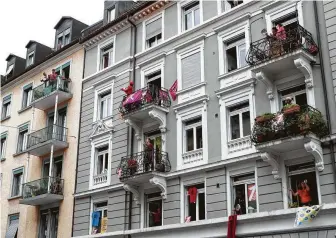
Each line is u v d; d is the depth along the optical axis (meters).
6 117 33.94
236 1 21.11
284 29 17.80
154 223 20.97
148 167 20.56
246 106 19.05
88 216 23.92
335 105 16.09
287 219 15.86
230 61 20.39
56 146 26.75
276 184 16.88
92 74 27.08
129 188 21.44
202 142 20.03
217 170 18.89
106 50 27.25
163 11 24.12
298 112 15.88
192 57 21.72
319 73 16.88
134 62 24.66
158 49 23.62
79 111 27.06
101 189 23.47
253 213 16.67
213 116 19.83
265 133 16.44
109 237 22.11
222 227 17.73
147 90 21.62
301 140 15.70
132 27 25.61
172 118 21.47
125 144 23.23
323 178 15.70
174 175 20.25
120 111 22.73
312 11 17.88
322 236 14.89
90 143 25.45
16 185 30.80
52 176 26.53
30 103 29.98
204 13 22.02
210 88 20.39
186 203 19.81
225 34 20.62
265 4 19.34
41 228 26.98
